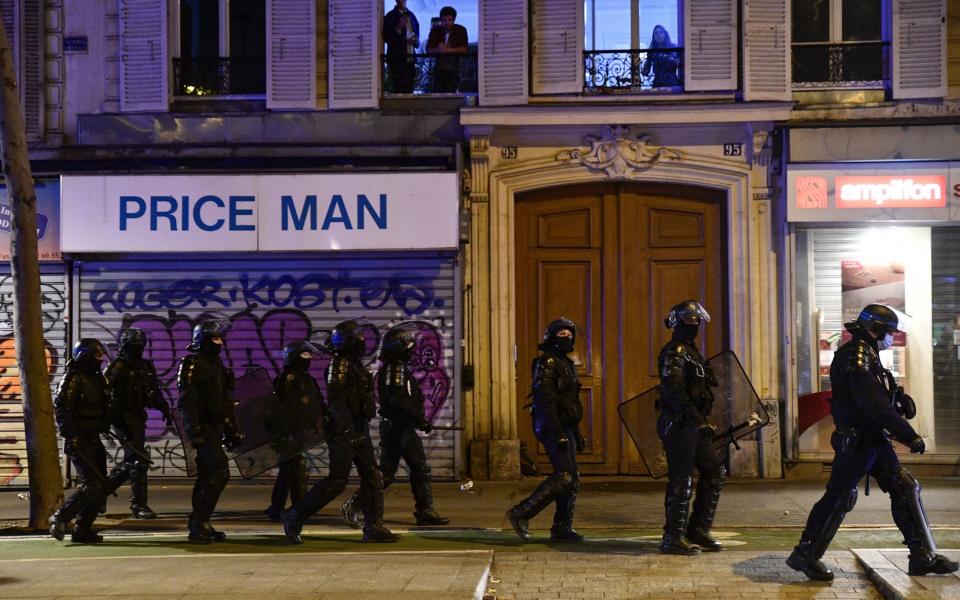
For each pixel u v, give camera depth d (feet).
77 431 31.14
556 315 47.67
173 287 46.91
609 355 47.44
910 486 24.97
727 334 46.98
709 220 47.34
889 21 46.52
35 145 47.47
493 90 46.57
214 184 45.55
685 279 47.44
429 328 46.50
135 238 45.65
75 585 24.93
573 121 46.19
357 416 30.94
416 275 46.60
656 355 47.29
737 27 46.42
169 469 46.44
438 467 46.14
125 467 36.22
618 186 47.50
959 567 24.84
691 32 46.47
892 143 45.32
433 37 48.11
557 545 30.45
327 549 30.09
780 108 45.32
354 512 33.19
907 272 46.19
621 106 45.93
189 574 26.00
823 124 45.37
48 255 46.39
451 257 46.44
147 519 36.81
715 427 28.76
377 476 31.17
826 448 46.09
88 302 46.96
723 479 29.55
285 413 34.45
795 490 42.14
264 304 46.75
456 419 46.11
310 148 46.91
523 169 46.85
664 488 43.73
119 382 35.47
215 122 47.60
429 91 47.96
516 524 30.58
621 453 47.26
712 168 46.50
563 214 47.80
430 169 45.70
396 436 34.30
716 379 29.37
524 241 47.70
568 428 31.01
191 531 31.40
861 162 45.14
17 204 34.68
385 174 45.27
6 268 46.83
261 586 24.58
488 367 46.80
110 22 48.11
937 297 46.09
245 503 40.57
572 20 46.91
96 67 48.24
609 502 39.75
